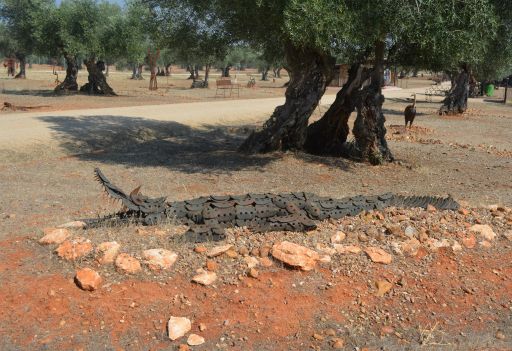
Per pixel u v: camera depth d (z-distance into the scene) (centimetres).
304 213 643
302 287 491
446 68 1215
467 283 532
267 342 420
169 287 474
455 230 643
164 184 927
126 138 1486
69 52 2852
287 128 1184
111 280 475
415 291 509
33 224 631
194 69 6334
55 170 1033
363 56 1170
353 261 542
